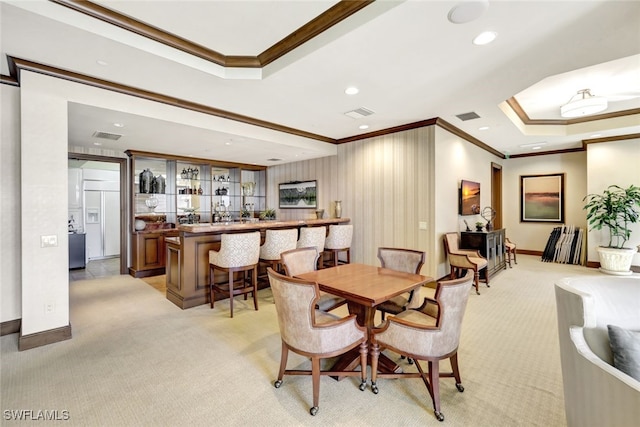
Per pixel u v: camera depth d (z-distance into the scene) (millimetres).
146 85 3172
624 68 3365
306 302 1859
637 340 1343
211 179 6723
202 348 2732
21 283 2814
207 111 3891
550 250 6879
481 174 6289
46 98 2748
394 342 1969
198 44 2668
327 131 5242
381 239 5195
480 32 2209
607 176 5906
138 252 5477
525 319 3422
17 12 1964
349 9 2150
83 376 2275
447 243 4633
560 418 1815
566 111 4176
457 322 1891
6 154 2973
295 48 2639
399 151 4922
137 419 1816
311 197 6559
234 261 3545
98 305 3934
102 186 7566
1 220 2973
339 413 1870
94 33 2217
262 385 2172
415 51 2479
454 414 1857
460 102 3732
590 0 1857
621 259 5406
